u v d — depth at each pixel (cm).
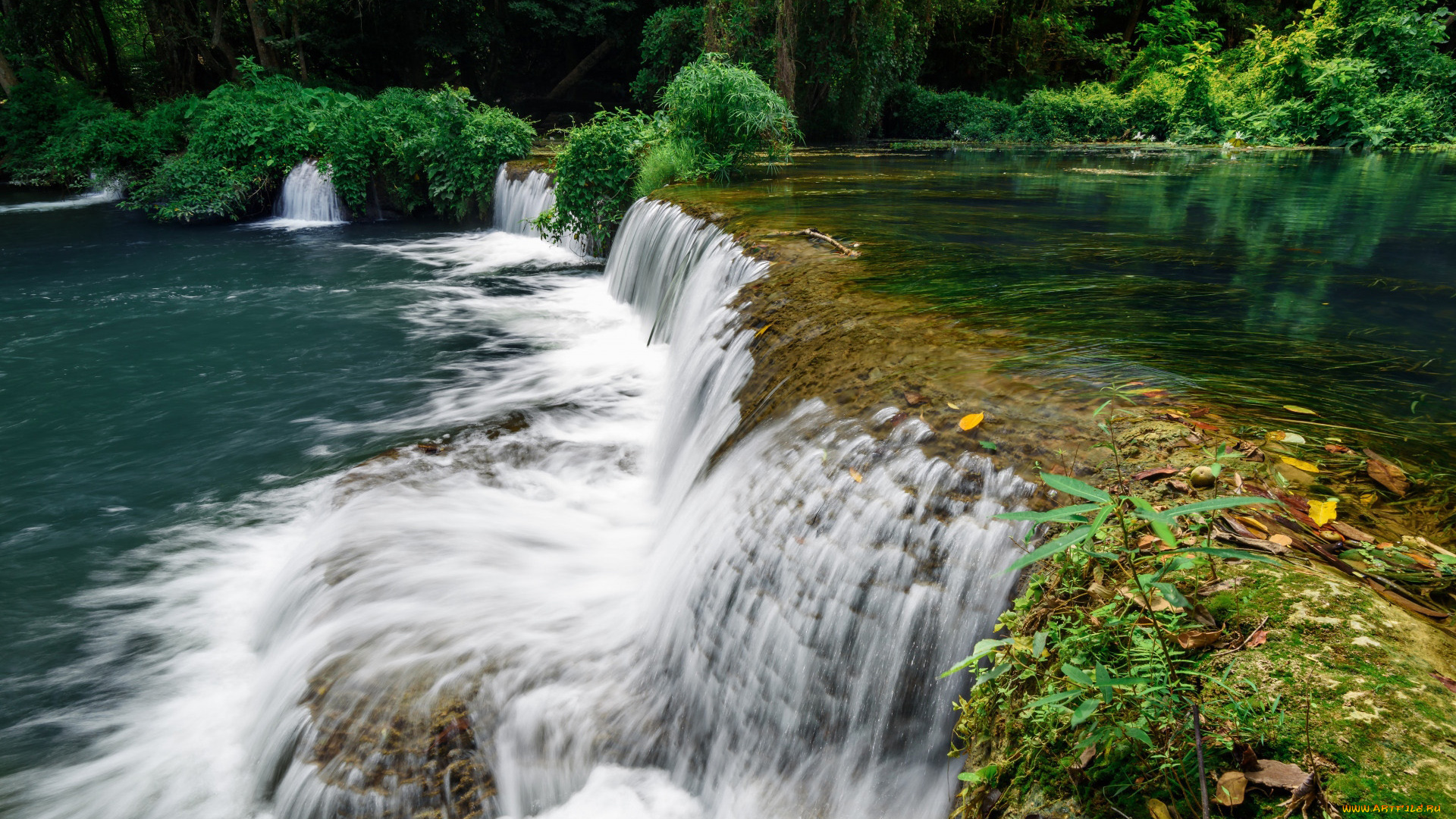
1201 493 235
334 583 441
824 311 486
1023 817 169
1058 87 3497
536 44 3362
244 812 346
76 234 1708
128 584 495
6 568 509
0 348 940
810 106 2402
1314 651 168
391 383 819
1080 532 140
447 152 1795
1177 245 675
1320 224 793
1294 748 147
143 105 3103
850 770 280
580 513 533
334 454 657
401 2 2834
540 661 384
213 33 2878
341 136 1858
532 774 343
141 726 388
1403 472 254
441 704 360
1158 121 2572
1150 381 339
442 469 577
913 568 274
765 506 349
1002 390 339
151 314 1083
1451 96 2086
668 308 860
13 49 2852
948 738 250
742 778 316
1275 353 382
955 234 720
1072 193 1050
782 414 399
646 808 330
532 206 1617
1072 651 181
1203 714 157
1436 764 140
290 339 971
